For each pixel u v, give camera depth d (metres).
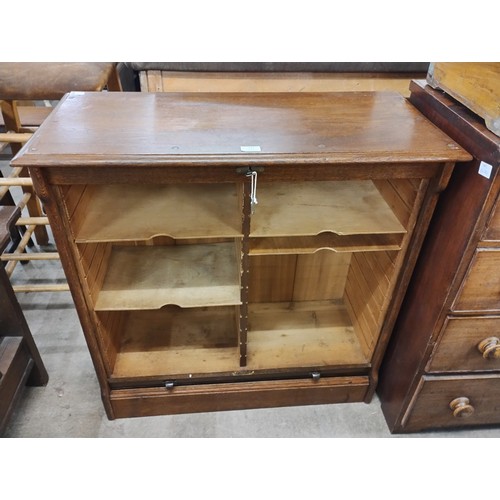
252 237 1.33
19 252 2.00
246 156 1.03
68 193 1.13
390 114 1.29
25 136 1.65
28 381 1.70
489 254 1.11
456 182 1.15
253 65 1.76
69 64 1.62
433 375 1.39
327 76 1.84
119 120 1.19
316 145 1.09
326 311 1.86
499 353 1.28
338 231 1.24
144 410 1.59
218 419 1.62
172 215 1.27
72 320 2.02
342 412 1.66
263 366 1.58
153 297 1.41
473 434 1.60
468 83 1.12
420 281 1.35
